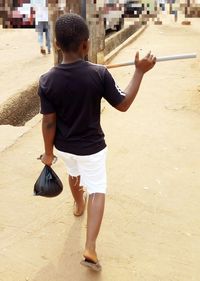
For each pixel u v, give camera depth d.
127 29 17.53
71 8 7.78
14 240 3.69
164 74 8.98
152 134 5.82
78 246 3.60
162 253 3.51
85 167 3.16
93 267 3.13
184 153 5.24
